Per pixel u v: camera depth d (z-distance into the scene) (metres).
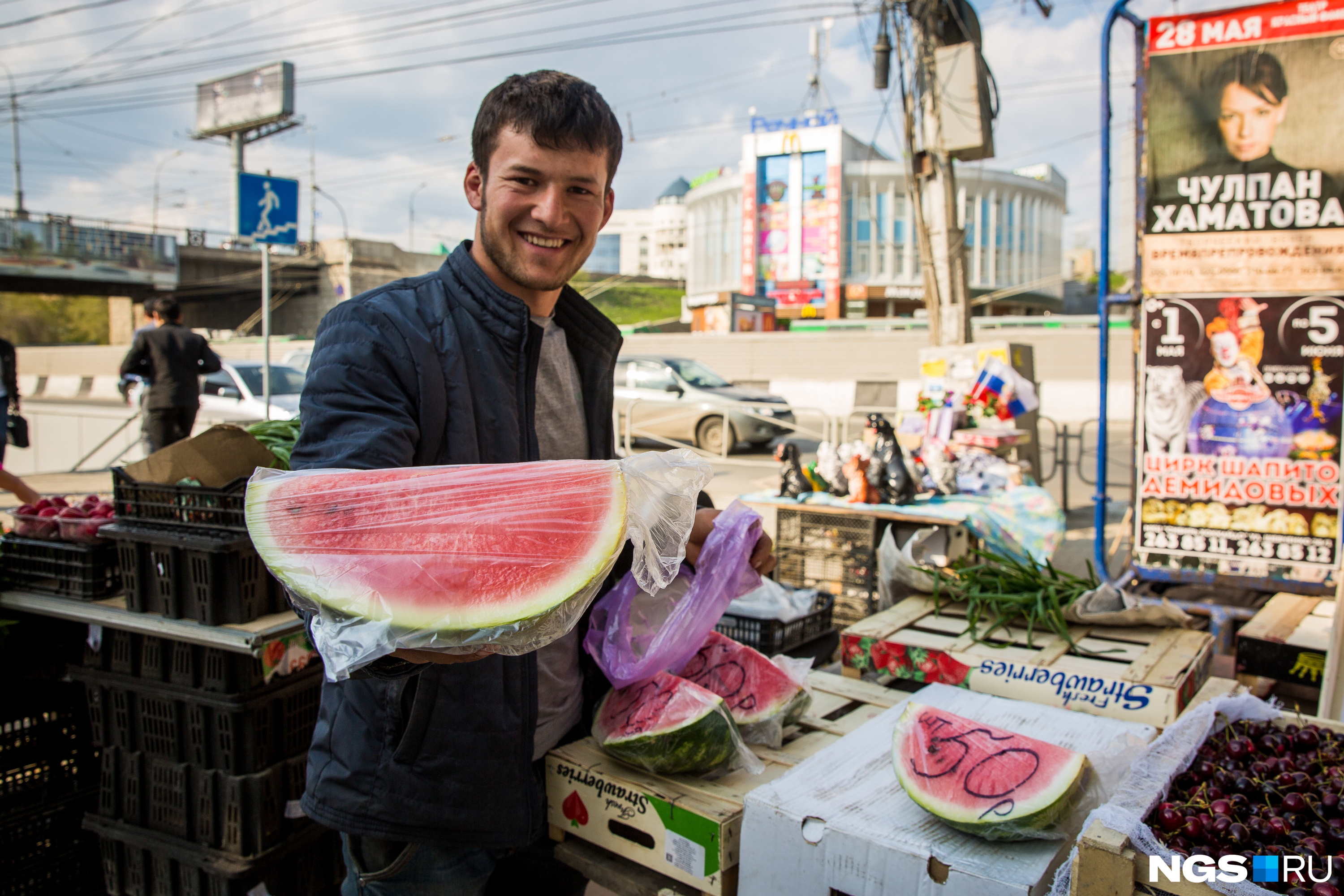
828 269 49.56
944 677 2.47
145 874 2.29
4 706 2.35
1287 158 3.32
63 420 12.21
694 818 1.52
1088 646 2.47
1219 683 2.08
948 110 7.62
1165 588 3.95
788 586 3.71
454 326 1.40
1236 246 3.43
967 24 7.69
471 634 0.98
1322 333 3.31
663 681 1.67
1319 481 3.34
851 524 4.18
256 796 2.12
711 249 55.91
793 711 1.86
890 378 22.31
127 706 2.30
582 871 1.67
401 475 1.08
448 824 1.36
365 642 0.97
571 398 1.67
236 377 9.11
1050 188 55.16
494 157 1.38
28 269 36.12
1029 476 4.85
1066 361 20.48
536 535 1.05
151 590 2.21
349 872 1.48
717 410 10.95
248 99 54.91
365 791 1.36
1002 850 1.32
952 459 4.91
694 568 1.84
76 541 2.40
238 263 42.00
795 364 23.42
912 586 3.09
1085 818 1.39
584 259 1.47
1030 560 2.83
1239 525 3.47
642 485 1.19
